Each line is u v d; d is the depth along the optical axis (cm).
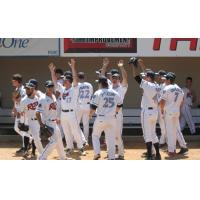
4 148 2870
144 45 3203
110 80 2545
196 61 3700
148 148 2347
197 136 3212
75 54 3206
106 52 3206
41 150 2292
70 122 2531
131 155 2630
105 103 2152
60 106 2634
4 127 3359
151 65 3691
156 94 2319
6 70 3688
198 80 3697
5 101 3684
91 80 3681
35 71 3697
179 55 3197
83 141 2625
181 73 3706
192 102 3438
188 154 2639
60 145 2164
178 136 2619
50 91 2112
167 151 2736
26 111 2278
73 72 2523
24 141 2547
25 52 3212
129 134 3266
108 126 2164
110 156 2169
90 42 3206
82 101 2861
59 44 3206
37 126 2278
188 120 3266
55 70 2709
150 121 2331
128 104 3700
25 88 2338
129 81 3688
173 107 2489
